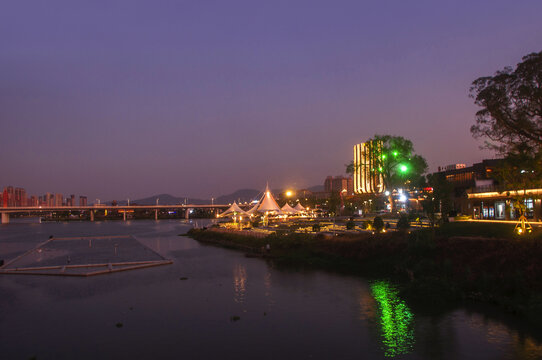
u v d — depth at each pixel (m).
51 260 63.47
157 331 27.52
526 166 46.44
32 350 24.20
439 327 27.67
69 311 32.56
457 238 45.47
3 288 41.44
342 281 43.62
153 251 75.94
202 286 41.97
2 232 175.62
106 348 24.42
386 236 55.06
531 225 48.38
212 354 23.42
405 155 100.88
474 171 86.81
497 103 44.78
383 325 28.34
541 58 41.34
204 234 108.19
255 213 106.31
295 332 27.12
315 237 64.75
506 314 30.08
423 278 38.25
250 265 56.62
